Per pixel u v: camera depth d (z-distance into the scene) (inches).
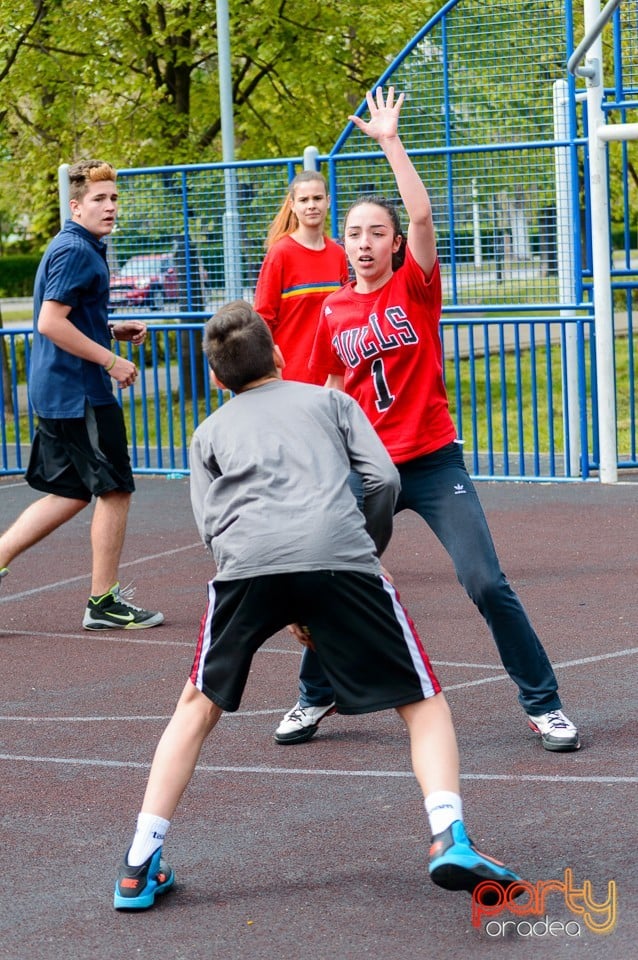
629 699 381.1
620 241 1883.6
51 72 1183.6
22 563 620.7
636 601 491.5
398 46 1137.4
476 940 241.6
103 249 492.7
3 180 1306.6
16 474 906.7
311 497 259.3
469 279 763.4
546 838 284.8
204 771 340.5
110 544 493.7
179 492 789.2
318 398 270.8
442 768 247.6
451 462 346.0
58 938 250.8
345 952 239.6
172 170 802.2
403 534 638.5
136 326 505.0
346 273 544.1
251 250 806.5
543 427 1007.0
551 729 339.9
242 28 1157.1
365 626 254.1
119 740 369.7
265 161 781.3
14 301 3085.6
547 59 761.0
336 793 320.2
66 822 310.3
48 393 483.2
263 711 389.4
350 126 776.3
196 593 547.2
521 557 577.3
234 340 271.9
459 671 417.7
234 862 282.4
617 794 308.2
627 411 1067.3
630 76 800.9
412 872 272.7
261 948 243.1
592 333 751.1
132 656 458.6
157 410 854.5
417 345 342.3
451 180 750.5
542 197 751.1
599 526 633.0
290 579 253.6
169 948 244.8
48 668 448.8
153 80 1178.0
